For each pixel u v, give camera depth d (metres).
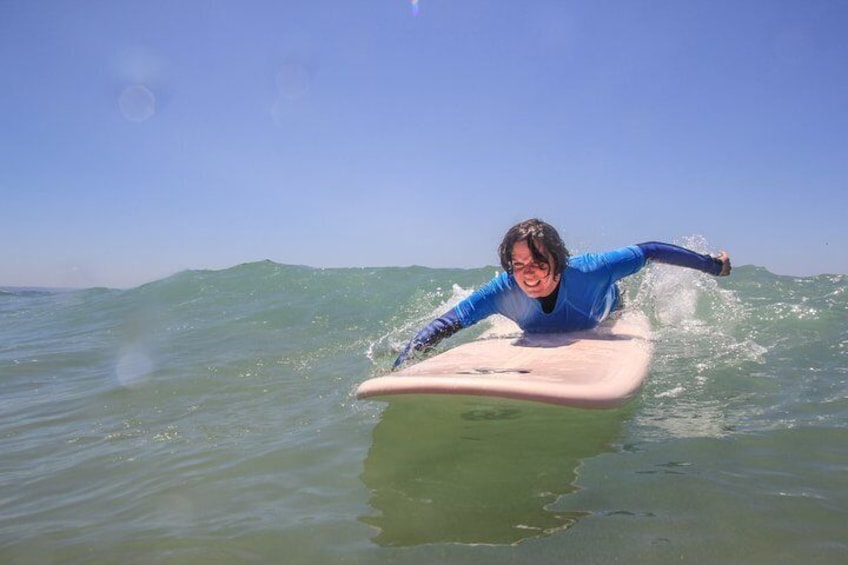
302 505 1.73
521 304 3.38
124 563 1.49
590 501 1.65
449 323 3.34
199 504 1.79
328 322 4.90
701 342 3.48
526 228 3.13
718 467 1.84
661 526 1.51
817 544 1.41
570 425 2.22
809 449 1.95
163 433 2.49
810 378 2.74
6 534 1.68
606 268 3.39
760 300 4.89
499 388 2.13
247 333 4.60
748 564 1.35
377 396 2.26
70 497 1.92
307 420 2.51
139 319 5.57
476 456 1.98
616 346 3.03
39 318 6.29
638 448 2.00
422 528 1.56
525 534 1.50
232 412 2.71
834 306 4.53
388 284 6.38
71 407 2.96
